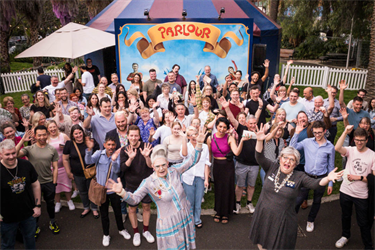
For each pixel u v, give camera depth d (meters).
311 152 5.16
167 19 11.13
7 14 16.19
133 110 6.42
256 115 6.92
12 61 29.69
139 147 4.80
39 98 7.72
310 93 7.70
